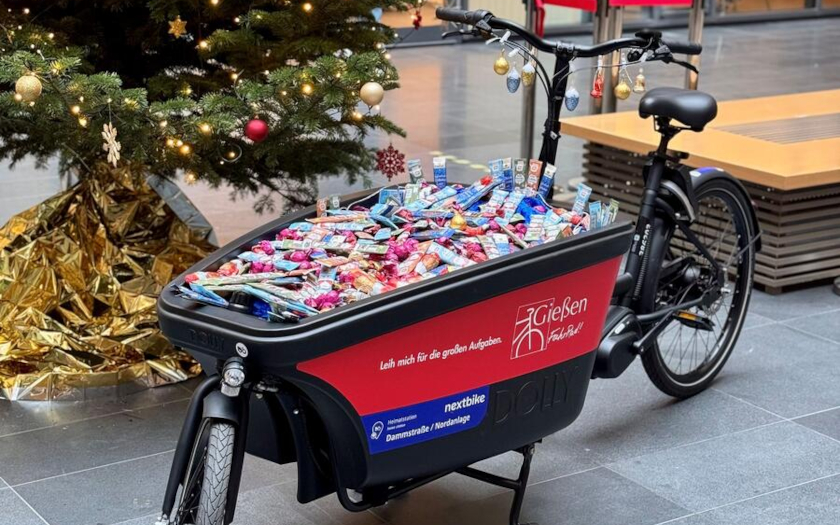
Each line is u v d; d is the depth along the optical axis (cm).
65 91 308
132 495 299
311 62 371
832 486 308
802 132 522
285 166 372
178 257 391
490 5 874
